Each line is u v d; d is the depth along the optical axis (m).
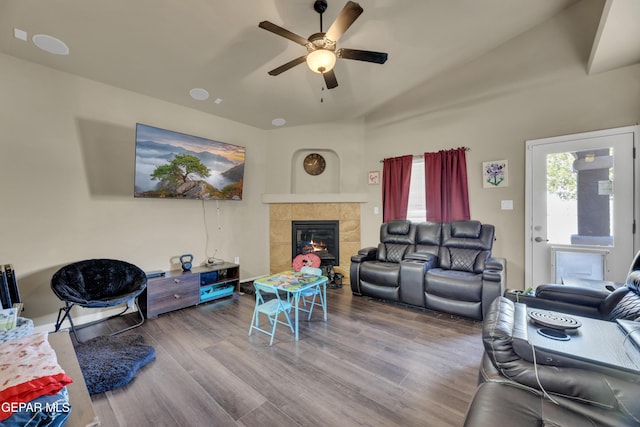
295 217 4.95
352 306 3.51
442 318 3.11
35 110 2.72
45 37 2.40
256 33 2.61
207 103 3.85
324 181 5.23
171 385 1.91
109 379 1.86
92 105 3.07
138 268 3.14
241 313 3.27
